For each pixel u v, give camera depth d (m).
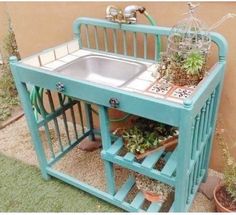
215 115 1.55
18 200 1.78
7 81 2.83
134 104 1.23
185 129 1.15
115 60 1.64
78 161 2.06
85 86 1.34
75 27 1.79
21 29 2.25
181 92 1.25
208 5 1.45
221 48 1.37
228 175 1.55
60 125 2.44
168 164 1.38
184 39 1.34
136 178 1.61
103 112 1.38
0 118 2.56
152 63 1.56
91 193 1.73
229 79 1.57
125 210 1.65
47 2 1.98
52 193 1.82
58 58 1.69
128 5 1.67
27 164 2.05
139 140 1.45
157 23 1.63
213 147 1.81
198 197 1.74
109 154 1.46
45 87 1.50
